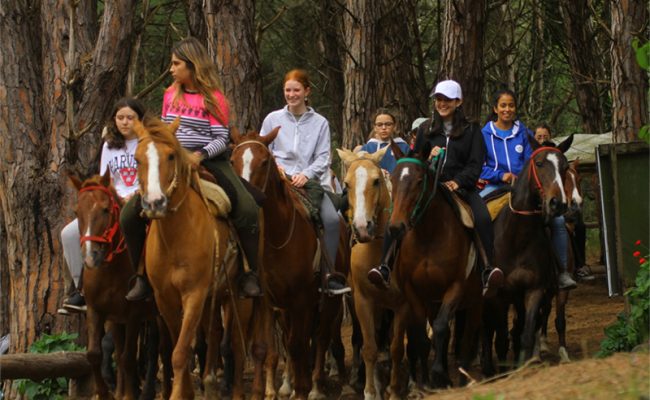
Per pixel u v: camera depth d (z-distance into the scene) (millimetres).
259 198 11141
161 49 28953
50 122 16188
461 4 19328
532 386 8430
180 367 10094
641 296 12156
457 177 11812
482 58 19672
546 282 12586
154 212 9641
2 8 16297
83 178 12141
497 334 13398
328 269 12297
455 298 11586
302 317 12180
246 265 11055
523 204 12383
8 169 16141
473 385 9172
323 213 12336
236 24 17000
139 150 9820
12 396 15453
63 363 13844
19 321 16125
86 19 16500
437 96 11984
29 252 16047
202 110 11070
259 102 17203
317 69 29672
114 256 11695
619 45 19641
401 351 12273
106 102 16016
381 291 12188
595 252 31203
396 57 22625
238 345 11312
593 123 29547
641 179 13516
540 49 34344
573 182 14766
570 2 28828
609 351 12555
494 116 13602
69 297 12742
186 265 10242
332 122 35344
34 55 16547
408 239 11727
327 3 27797
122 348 12656
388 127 13828
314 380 13484
